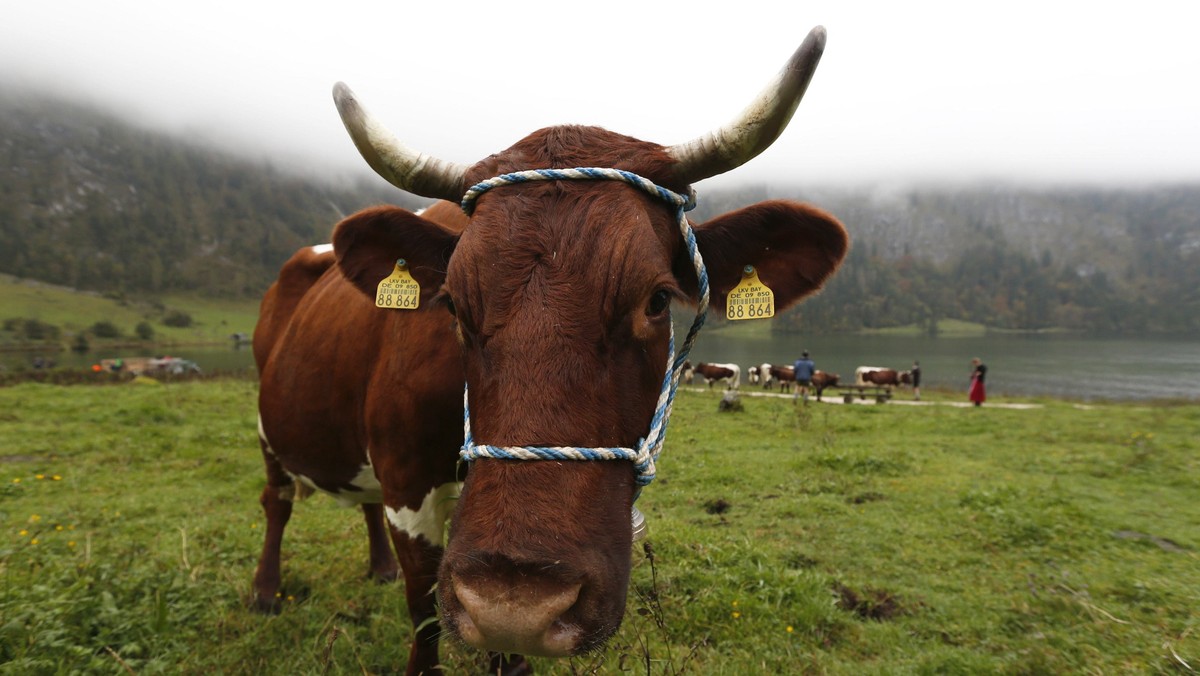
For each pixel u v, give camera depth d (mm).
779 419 15086
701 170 2410
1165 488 8211
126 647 3664
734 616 4418
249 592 4664
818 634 4336
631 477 2127
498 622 1740
